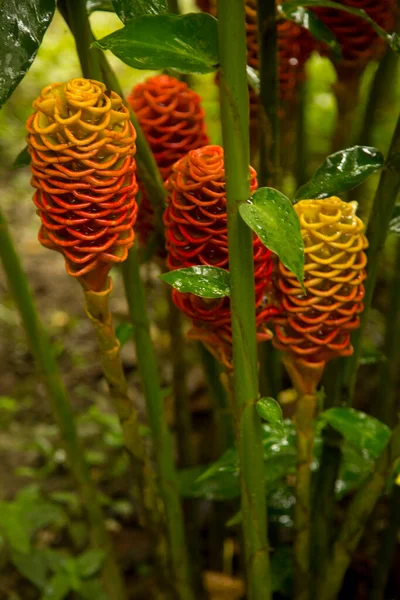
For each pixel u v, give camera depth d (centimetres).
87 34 103
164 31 87
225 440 143
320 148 284
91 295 98
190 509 149
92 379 236
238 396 98
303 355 102
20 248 300
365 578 157
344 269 97
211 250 98
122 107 91
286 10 105
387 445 105
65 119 88
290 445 116
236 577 168
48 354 129
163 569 129
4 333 258
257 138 128
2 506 162
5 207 324
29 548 154
